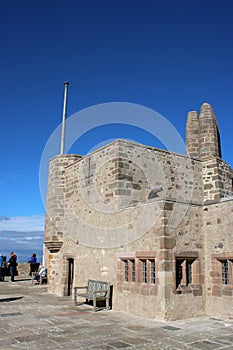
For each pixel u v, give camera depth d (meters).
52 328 7.26
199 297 8.90
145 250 9.08
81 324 7.69
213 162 12.29
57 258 14.02
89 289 10.79
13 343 6.03
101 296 9.89
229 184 12.48
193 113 13.93
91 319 8.29
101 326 7.49
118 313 9.16
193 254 9.06
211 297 8.93
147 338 6.44
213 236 9.23
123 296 9.56
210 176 12.30
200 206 9.59
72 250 12.97
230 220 8.85
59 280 13.51
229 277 8.69
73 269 13.39
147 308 8.63
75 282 12.43
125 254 9.80
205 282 9.15
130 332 6.93
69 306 10.37
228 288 8.59
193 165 12.49
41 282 17.22
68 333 6.81
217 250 9.04
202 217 9.58
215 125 13.16
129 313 9.14
